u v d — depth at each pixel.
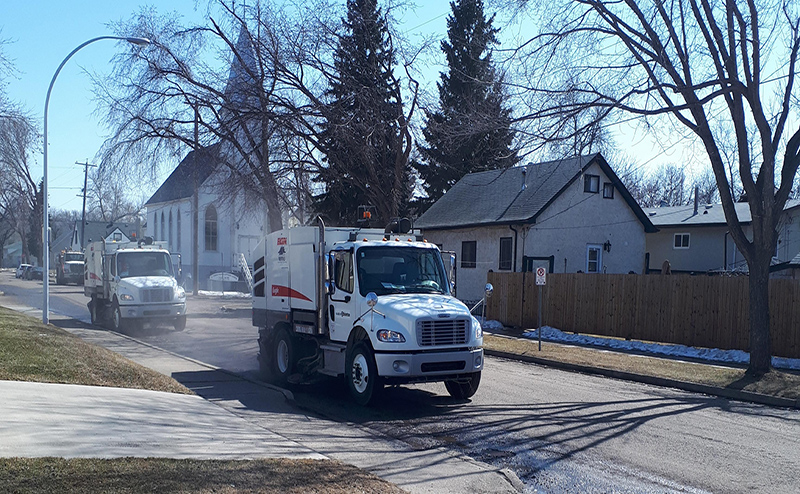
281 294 12.84
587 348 18.67
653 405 11.12
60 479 5.07
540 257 28.42
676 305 18.77
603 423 9.51
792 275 26.42
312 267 11.80
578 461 7.48
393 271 11.13
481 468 6.92
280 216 26.00
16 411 7.22
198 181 27.33
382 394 11.52
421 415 9.85
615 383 13.62
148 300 20.25
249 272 47.72
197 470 5.72
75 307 30.08
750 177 13.70
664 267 23.08
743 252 13.83
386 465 6.96
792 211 32.53
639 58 13.44
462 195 34.94
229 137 24.39
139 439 6.70
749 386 12.44
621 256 31.41
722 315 17.67
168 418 8.02
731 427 9.50
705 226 35.78
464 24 35.38
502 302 24.20
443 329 10.20
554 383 13.30
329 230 11.85
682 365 15.23
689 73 13.58
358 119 24.58
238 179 24.72
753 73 13.06
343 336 11.00
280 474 5.90
